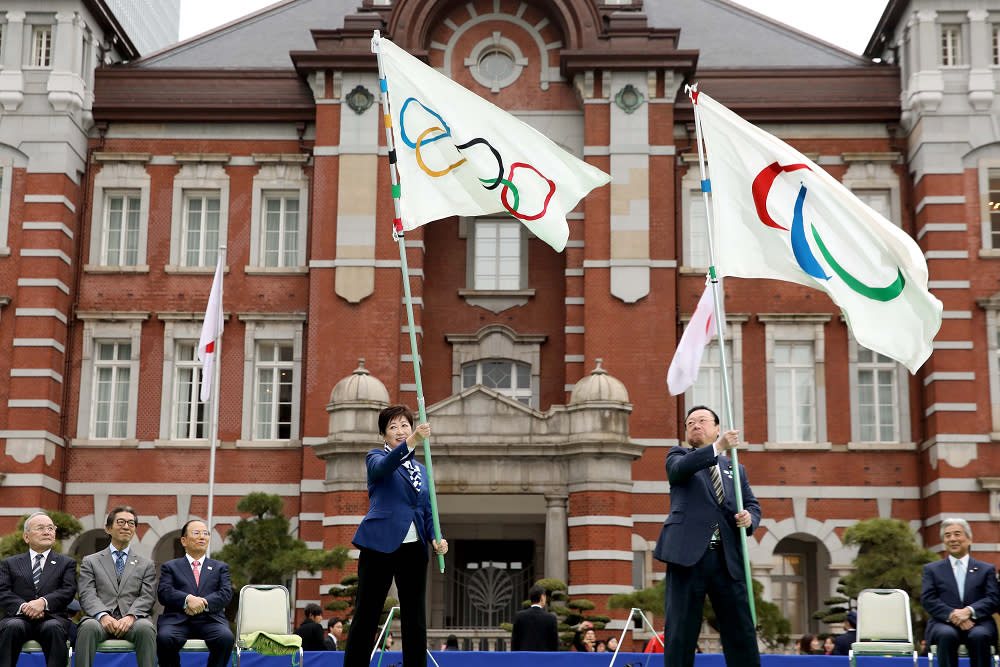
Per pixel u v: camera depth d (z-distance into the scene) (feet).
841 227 38.52
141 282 104.42
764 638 79.00
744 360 102.32
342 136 102.83
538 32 106.52
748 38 112.78
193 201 106.83
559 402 103.55
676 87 102.99
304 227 105.19
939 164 99.96
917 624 82.99
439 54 106.83
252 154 106.11
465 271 106.52
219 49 113.80
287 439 102.42
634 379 98.94
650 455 97.81
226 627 44.91
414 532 31.40
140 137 106.63
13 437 98.12
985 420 96.63
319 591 96.22
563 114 105.19
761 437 101.04
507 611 94.07
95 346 104.06
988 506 95.14
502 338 104.47
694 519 31.12
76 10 103.71
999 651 45.19
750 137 38.91
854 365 101.91
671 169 101.86
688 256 104.27
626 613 86.79
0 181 102.12
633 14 103.71
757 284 103.09
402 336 101.86
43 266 100.94
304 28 116.06
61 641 43.37
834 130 105.09
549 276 106.01
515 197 39.50
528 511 96.99
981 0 101.09
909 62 102.53
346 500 88.69
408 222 38.78
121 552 45.47
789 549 104.42
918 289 38.14
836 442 100.94
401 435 32.22
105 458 101.65
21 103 102.78
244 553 83.30
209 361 87.40
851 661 49.52
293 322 103.55
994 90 100.37
